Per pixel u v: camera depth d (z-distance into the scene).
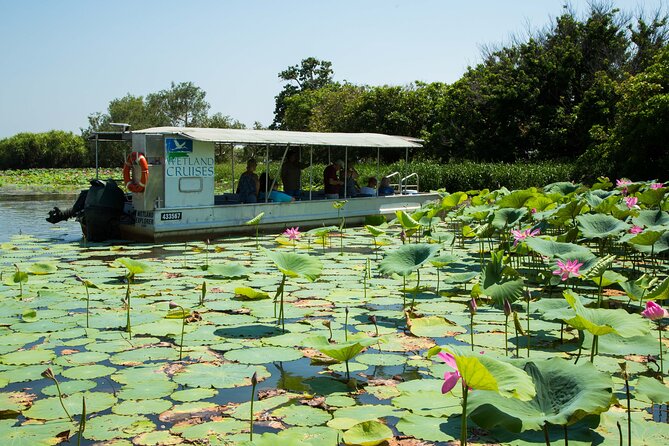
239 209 12.04
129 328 5.41
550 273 6.97
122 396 3.94
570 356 4.73
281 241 11.03
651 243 6.75
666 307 6.25
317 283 7.68
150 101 55.66
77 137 57.78
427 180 22.80
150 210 10.93
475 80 28.95
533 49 27.41
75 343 5.08
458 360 2.53
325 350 4.07
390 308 6.42
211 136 11.12
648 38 27.34
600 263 4.79
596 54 27.25
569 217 8.55
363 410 3.71
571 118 25.39
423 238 11.75
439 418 3.54
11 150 55.75
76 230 13.25
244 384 4.18
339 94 39.25
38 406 3.76
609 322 3.84
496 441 3.25
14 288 7.09
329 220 13.72
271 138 12.27
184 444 3.28
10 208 18.56
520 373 2.72
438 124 29.45
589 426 3.14
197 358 4.73
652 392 3.20
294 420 3.56
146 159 10.95
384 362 4.66
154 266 8.66
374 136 15.47
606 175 19.59
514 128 26.95
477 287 5.98
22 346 5.02
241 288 6.62
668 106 17.08
